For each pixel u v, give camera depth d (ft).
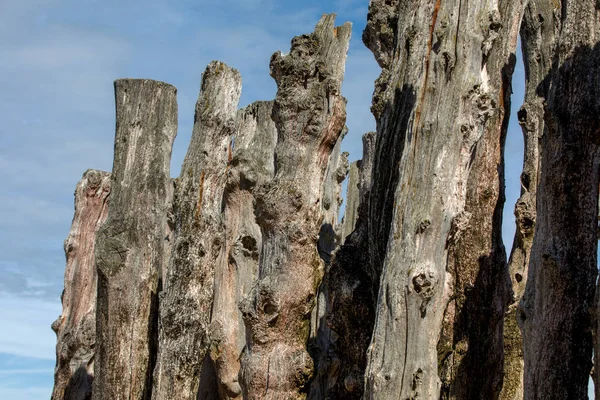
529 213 52.44
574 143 36.37
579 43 37.09
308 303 42.14
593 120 36.58
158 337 46.16
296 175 42.80
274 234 42.47
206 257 46.65
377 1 50.03
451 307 39.83
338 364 41.19
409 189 35.86
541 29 53.98
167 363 45.03
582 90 36.78
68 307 61.62
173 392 44.83
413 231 35.32
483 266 40.11
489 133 40.63
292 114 43.16
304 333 42.24
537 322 35.53
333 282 41.37
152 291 47.42
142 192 47.83
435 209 35.47
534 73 54.19
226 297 53.47
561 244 35.76
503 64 40.78
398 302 34.94
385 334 34.99
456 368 39.34
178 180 47.44
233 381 52.75
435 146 35.96
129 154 48.16
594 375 30.94
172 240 47.24
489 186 40.55
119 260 47.01
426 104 36.47
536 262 36.11
